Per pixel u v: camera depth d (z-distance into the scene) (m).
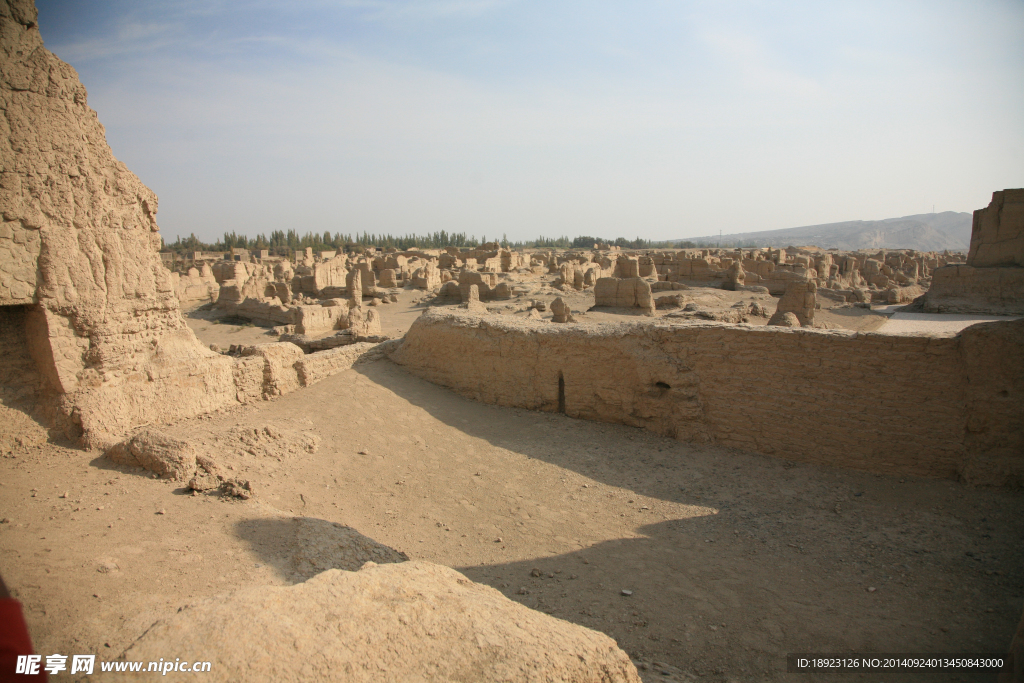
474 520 8.13
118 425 9.18
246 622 3.36
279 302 33.25
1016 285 24.47
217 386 11.45
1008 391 7.75
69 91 8.57
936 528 7.28
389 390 13.41
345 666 3.26
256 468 8.53
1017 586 6.14
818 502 8.21
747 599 6.24
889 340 8.70
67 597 4.51
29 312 8.49
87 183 8.86
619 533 7.74
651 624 5.84
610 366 11.53
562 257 66.31
